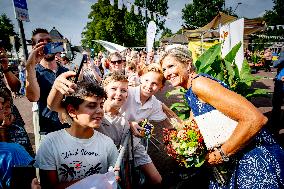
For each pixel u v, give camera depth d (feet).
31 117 25.64
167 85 44.29
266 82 44.83
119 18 121.08
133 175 8.86
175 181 11.16
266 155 5.90
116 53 17.08
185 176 10.78
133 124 8.27
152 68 9.27
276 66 18.79
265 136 6.17
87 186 4.75
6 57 9.55
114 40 122.52
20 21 9.93
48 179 5.76
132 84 12.00
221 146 5.95
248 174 5.94
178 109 15.87
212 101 5.75
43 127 9.99
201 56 15.17
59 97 6.02
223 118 5.94
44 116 9.92
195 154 6.66
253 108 5.41
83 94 5.42
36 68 9.86
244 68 16.94
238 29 19.45
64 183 5.73
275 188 5.75
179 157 6.89
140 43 120.26
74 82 5.79
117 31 122.01
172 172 11.90
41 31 9.51
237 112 5.48
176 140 6.95
